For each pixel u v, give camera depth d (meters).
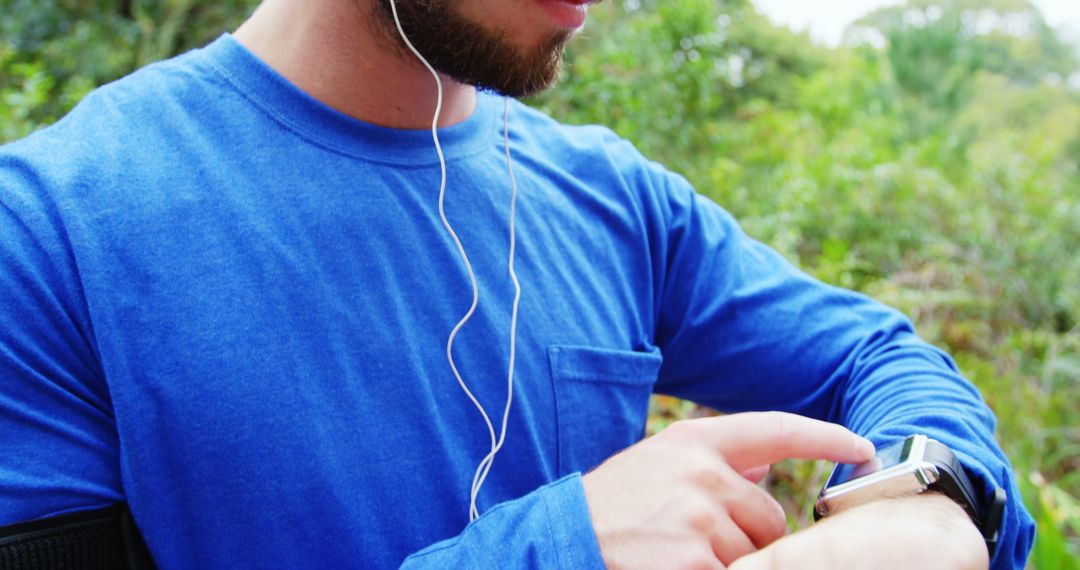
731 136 4.02
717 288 0.95
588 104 2.90
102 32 3.82
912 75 7.17
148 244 0.65
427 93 0.77
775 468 1.89
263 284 0.67
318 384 0.67
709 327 0.95
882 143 5.30
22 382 0.60
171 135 0.70
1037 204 3.80
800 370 0.93
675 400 1.91
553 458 0.79
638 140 2.97
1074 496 2.54
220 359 0.64
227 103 0.72
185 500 0.64
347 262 0.71
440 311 0.74
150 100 0.72
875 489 0.63
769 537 0.58
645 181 0.95
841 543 0.54
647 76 3.23
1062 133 9.09
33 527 0.58
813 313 0.95
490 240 0.79
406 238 0.74
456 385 0.74
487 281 0.78
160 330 0.64
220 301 0.66
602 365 0.83
